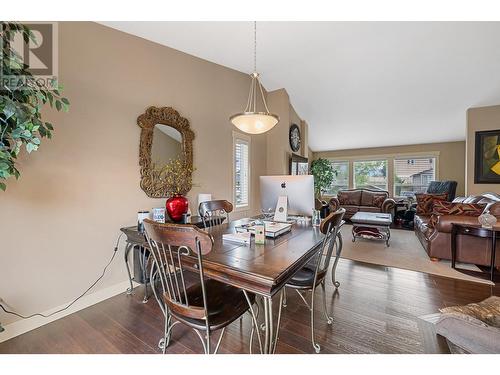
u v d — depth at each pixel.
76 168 2.08
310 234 1.86
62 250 2.02
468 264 3.15
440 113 5.09
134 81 2.52
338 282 2.58
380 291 2.40
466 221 2.97
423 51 3.29
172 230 1.13
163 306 1.60
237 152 4.04
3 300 1.73
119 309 2.11
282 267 1.20
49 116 1.91
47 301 1.93
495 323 1.11
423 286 2.51
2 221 1.72
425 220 4.23
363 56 3.44
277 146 4.66
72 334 1.77
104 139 2.27
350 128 6.34
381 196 6.40
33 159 1.85
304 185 2.10
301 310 2.07
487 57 3.35
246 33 2.71
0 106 1.23
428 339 1.67
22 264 1.81
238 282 1.21
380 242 4.32
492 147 4.47
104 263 2.29
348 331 1.77
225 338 1.72
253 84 4.24
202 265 1.24
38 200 1.88
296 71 3.91
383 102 4.87
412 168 7.24
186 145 3.04
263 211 2.38
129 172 2.48
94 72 2.19
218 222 2.88
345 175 8.27
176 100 2.97
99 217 2.25
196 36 2.69
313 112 5.57
